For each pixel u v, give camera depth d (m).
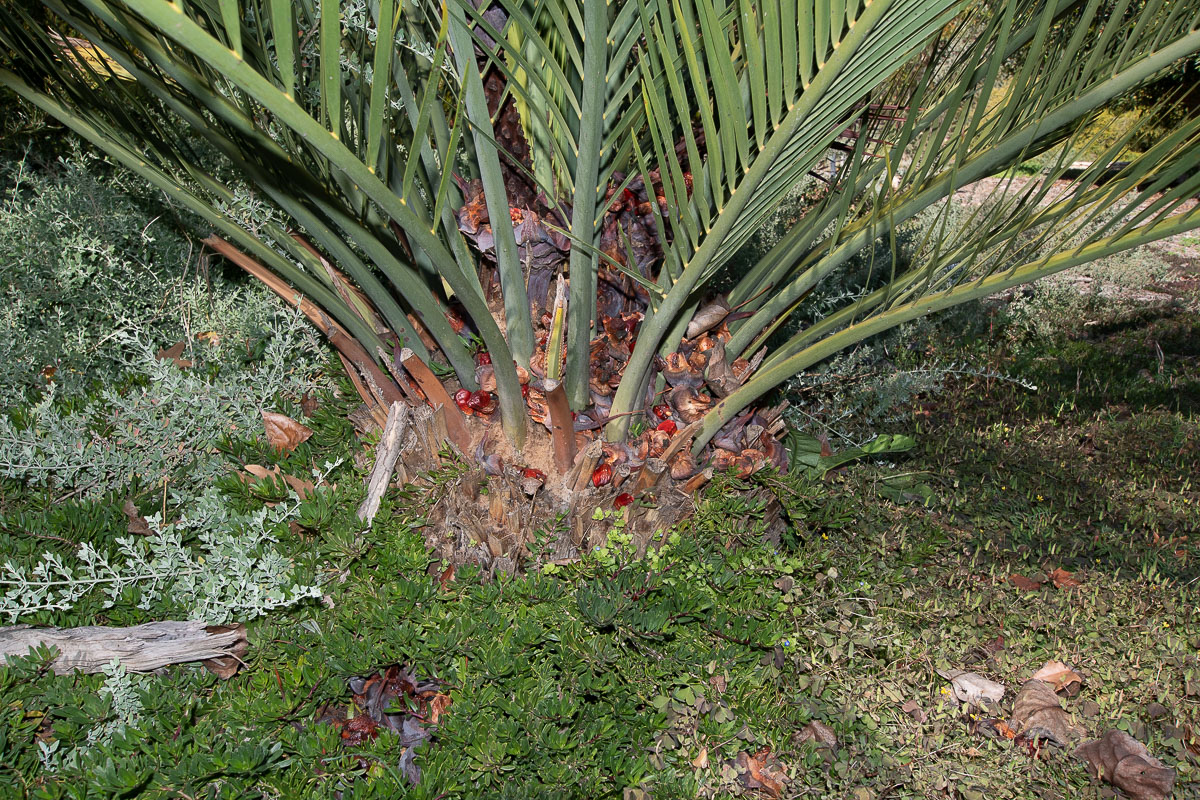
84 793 1.77
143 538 2.59
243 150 2.46
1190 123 1.96
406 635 2.19
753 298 2.88
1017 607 3.07
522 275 2.58
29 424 3.02
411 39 2.27
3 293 3.77
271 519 2.56
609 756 2.10
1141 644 2.88
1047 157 8.34
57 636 2.16
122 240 4.13
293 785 1.94
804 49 1.70
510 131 2.68
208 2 2.05
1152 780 2.28
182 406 3.04
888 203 2.43
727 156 1.87
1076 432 4.77
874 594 2.93
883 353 5.43
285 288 2.90
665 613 2.29
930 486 4.05
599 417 2.63
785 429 3.30
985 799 2.29
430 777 1.92
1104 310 6.95
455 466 2.55
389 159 2.65
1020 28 2.52
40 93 2.29
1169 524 3.85
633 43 2.27
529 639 2.24
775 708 2.36
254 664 2.27
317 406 3.44
